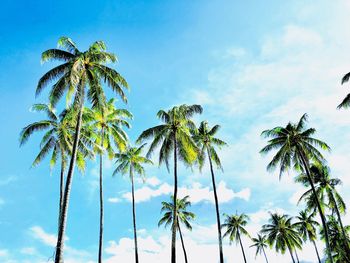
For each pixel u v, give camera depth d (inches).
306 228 2551.7
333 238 2033.7
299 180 1690.5
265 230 2662.4
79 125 852.6
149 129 1234.6
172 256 1084.5
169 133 1245.7
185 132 1237.1
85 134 1205.7
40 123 1155.3
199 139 1483.8
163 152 1241.4
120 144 1309.1
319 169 1673.2
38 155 1184.8
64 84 874.1
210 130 1496.1
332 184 1668.3
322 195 1673.2
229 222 2568.9
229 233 2544.3
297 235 2645.2
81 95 863.1
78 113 904.9
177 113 1240.2
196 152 1228.5
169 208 2165.4
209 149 1488.7
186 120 1235.9
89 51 912.3
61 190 1140.5
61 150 1174.3
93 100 917.8
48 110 1189.7
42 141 1189.1
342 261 1952.5
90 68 922.1
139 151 1691.7
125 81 933.8
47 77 874.8
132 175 1667.1
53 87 878.4
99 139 1228.5
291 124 1417.3
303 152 1386.6
